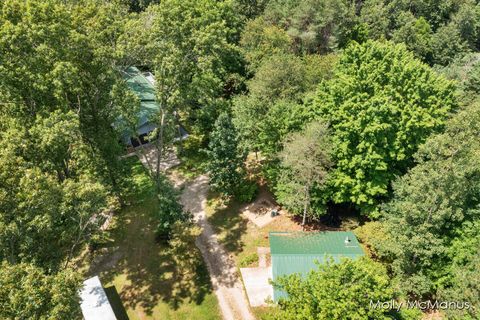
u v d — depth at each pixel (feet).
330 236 106.52
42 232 74.69
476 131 93.81
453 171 87.86
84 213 82.07
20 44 90.12
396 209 103.55
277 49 163.32
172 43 99.14
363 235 107.24
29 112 98.37
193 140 162.91
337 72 130.11
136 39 110.22
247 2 210.38
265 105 129.08
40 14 96.37
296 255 98.07
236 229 121.29
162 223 111.55
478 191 98.94
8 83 90.74
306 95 130.52
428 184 88.74
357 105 111.75
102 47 102.22
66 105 98.32
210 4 172.24
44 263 75.77
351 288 65.77
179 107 134.21
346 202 128.06
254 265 109.09
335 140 114.42
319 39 184.55
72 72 91.91
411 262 94.07
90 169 110.52
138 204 130.62
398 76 119.24
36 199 69.77
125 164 134.21
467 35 233.96
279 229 120.37
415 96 115.85
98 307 86.89
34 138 85.51
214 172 124.06
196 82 110.52
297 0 196.24
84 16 122.11
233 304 98.99
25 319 57.57
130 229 121.29
